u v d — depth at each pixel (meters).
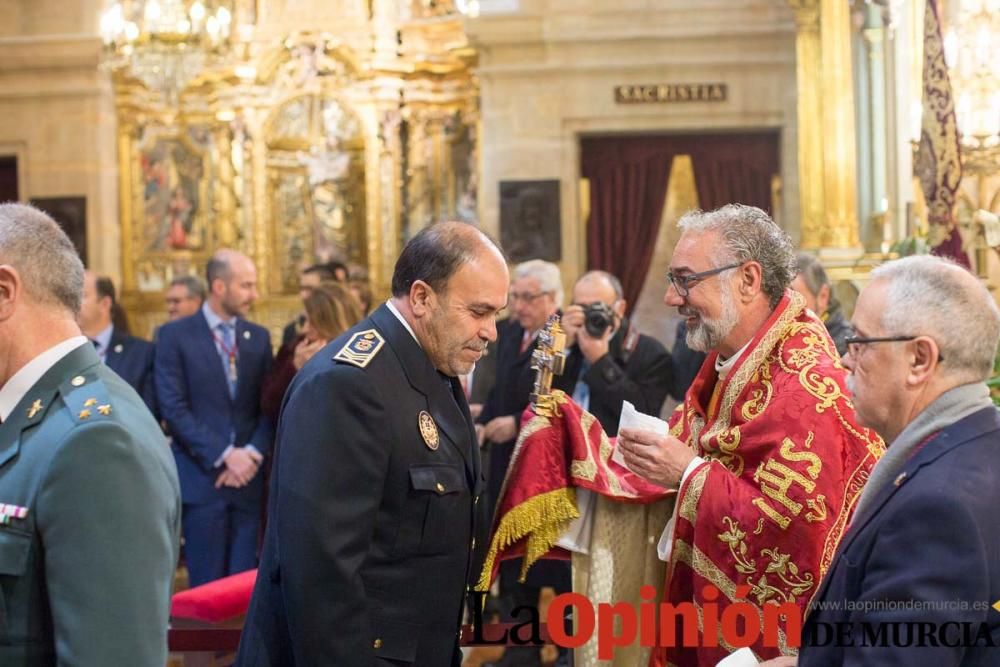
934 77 5.87
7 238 2.34
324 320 5.39
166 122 14.22
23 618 2.23
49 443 2.26
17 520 2.23
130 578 2.21
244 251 14.16
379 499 2.78
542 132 11.98
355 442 2.74
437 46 14.04
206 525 5.87
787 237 3.14
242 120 14.09
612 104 11.92
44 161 13.09
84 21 13.02
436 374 2.95
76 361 2.37
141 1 14.20
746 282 3.06
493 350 6.09
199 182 14.34
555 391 3.40
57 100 13.12
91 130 13.11
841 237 10.38
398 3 14.05
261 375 6.04
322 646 2.67
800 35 10.93
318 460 2.73
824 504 2.89
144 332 13.88
